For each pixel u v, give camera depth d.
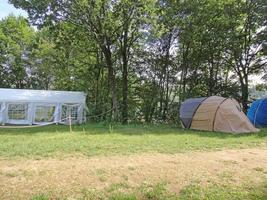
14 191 7.49
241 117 20.02
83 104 31.48
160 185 8.04
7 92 30.31
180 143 13.75
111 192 7.61
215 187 8.09
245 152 12.23
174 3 30.50
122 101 32.25
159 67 33.69
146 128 22.25
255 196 7.64
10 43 46.06
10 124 29.20
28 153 10.91
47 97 30.73
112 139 14.80
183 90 33.91
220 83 34.75
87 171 8.88
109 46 30.02
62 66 37.41
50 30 29.83
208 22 30.59
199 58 33.28
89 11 27.84
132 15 28.75
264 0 31.73
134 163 9.86
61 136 16.31
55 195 7.36
